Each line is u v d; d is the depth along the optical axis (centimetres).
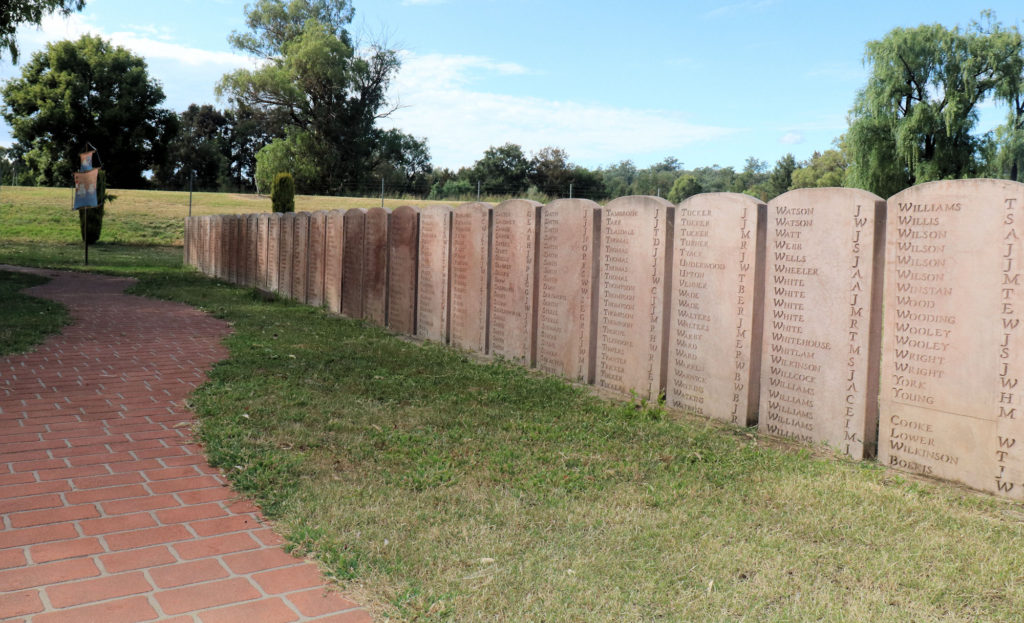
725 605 352
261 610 342
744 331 694
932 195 546
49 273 2253
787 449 620
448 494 485
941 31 4153
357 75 6550
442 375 871
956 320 535
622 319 830
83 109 6234
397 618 337
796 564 393
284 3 6881
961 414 534
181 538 420
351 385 800
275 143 6694
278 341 1078
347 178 6844
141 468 536
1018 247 498
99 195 2748
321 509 455
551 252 922
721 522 448
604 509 466
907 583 375
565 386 834
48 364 888
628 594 359
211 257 2469
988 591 368
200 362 926
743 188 10338
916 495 502
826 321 624
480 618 335
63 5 2252
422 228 1182
